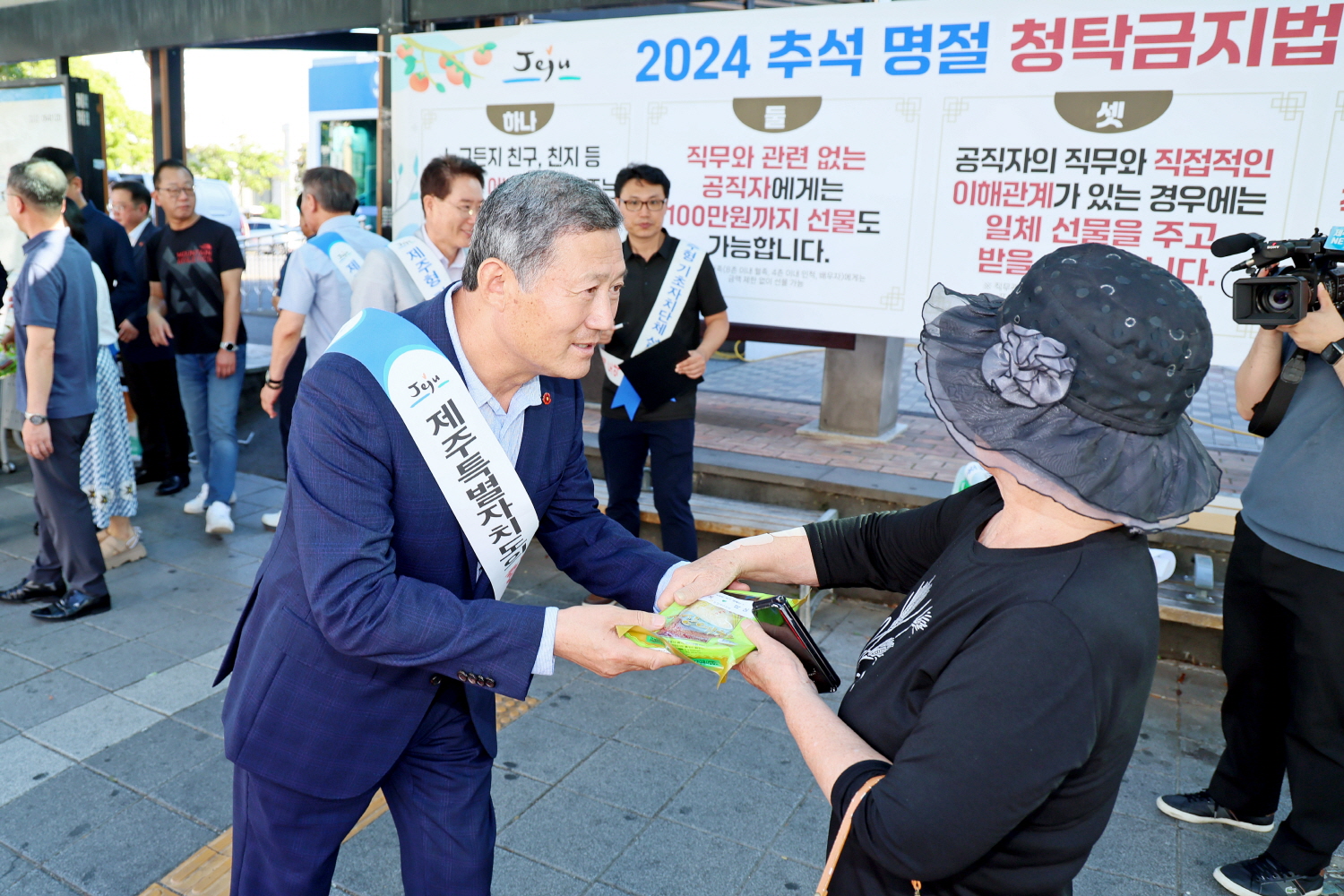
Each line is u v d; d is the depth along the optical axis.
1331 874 2.38
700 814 2.63
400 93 4.77
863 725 1.16
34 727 3.01
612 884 2.34
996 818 0.95
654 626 1.35
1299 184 3.20
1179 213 3.38
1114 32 3.36
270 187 46.25
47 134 6.15
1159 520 0.98
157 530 4.88
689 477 3.81
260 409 6.95
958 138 3.68
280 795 1.55
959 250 3.78
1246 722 2.53
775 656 1.30
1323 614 2.22
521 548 1.60
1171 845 2.55
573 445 1.71
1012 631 0.98
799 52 3.89
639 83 4.22
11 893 2.28
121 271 5.16
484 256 1.37
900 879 1.10
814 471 4.48
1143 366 0.95
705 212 4.21
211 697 3.22
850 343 5.04
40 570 3.96
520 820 2.58
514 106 4.51
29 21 6.08
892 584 1.47
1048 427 1.00
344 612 1.35
